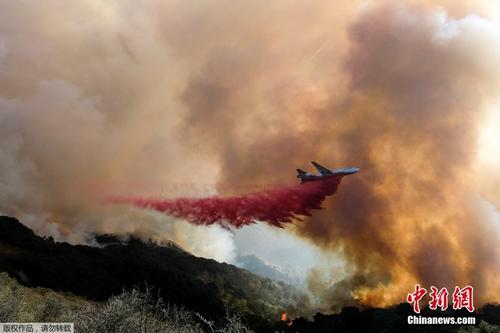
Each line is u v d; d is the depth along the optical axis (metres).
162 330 20.34
